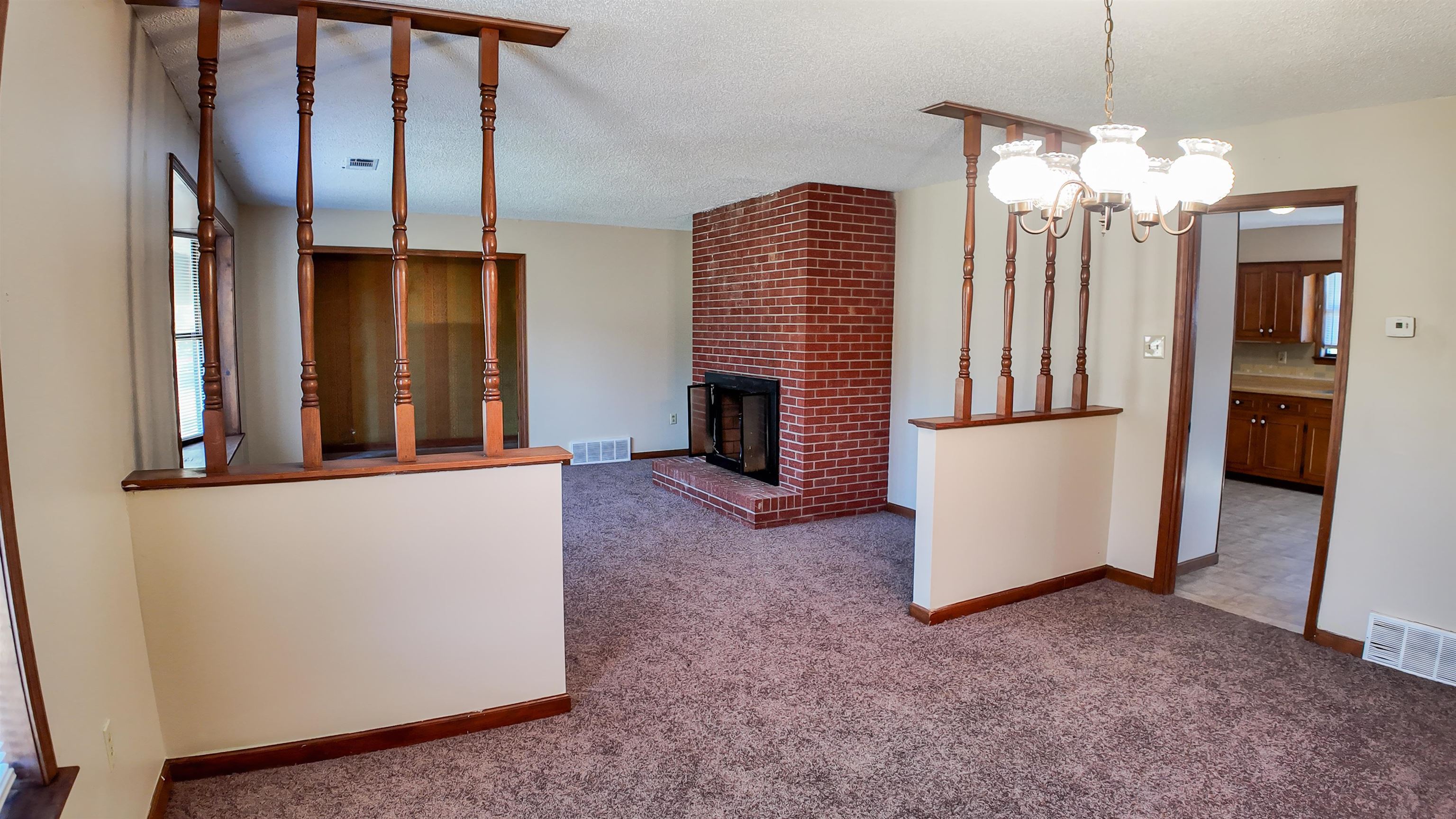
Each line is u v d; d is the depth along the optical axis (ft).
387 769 7.32
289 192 17.15
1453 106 9.09
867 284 16.81
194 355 11.96
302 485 7.11
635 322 24.06
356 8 6.93
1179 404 11.96
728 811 6.72
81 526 5.35
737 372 18.79
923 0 6.79
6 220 4.24
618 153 13.14
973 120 10.51
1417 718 8.45
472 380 23.77
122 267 6.66
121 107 6.67
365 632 7.50
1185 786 7.16
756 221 17.65
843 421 16.83
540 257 22.44
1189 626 11.01
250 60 8.42
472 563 7.83
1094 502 12.89
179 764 7.02
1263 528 16.76
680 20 7.32
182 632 6.89
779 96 9.73
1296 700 8.84
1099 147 6.07
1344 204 10.05
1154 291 12.21
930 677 9.34
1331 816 6.75
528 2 6.97
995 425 11.33
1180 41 7.64
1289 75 8.63
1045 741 7.90
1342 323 10.14
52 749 4.37
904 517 17.10
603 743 7.83
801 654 9.97
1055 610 11.63
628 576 13.05
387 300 22.43
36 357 4.62
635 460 24.34
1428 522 9.50
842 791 7.03
